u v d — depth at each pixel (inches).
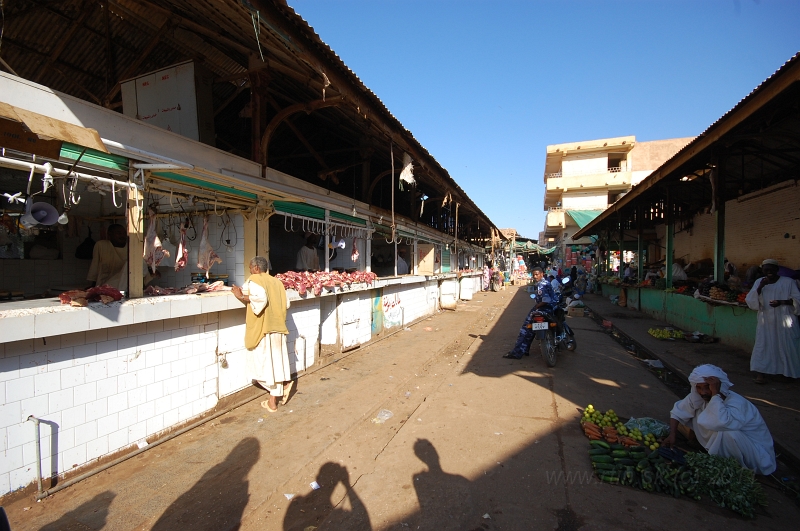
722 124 240.5
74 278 231.8
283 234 393.7
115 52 244.7
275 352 196.4
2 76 129.1
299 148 390.6
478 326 462.3
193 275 228.5
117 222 235.0
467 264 887.7
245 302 194.1
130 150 147.1
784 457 151.0
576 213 1055.6
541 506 120.6
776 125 255.4
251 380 213.5
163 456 151.5
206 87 221.3
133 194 153.8
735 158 376.8
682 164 313.4
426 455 152.7
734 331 317.4
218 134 334.6
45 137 105.8
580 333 411.2
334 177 354.0
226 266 232.4
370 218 365.1
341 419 187.8
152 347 159.6
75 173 132.3
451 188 453.7
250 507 121.7
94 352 139.3
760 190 427.8
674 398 211.9
